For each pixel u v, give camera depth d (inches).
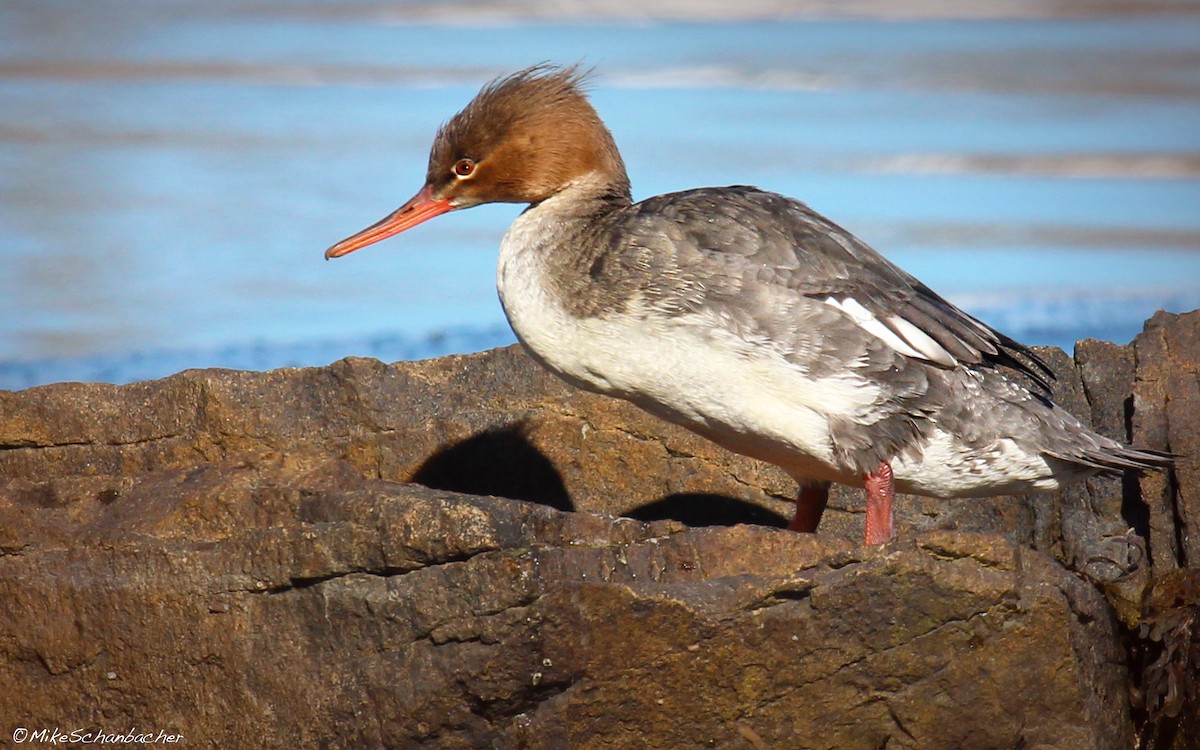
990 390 376.5
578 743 324.8
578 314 380.8
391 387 438.0
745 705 322.0
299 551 328.5
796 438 373.1
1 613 344.8
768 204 387.5
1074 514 425.4
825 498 407.2
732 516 439.5
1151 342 434.9
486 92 426.3
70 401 421.4
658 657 319.6
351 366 434.6
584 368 385.4
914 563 314.2
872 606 316.2
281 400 430.3
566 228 394.6
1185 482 400.2
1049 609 314.8
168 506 347.9
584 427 442.6
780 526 438.0
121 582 339.9
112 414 423.5
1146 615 354.3
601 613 318.0
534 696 323.3
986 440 374.6
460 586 320.2
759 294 365.4
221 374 426.0
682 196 391.9
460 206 431.8
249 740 335.9
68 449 422.6
